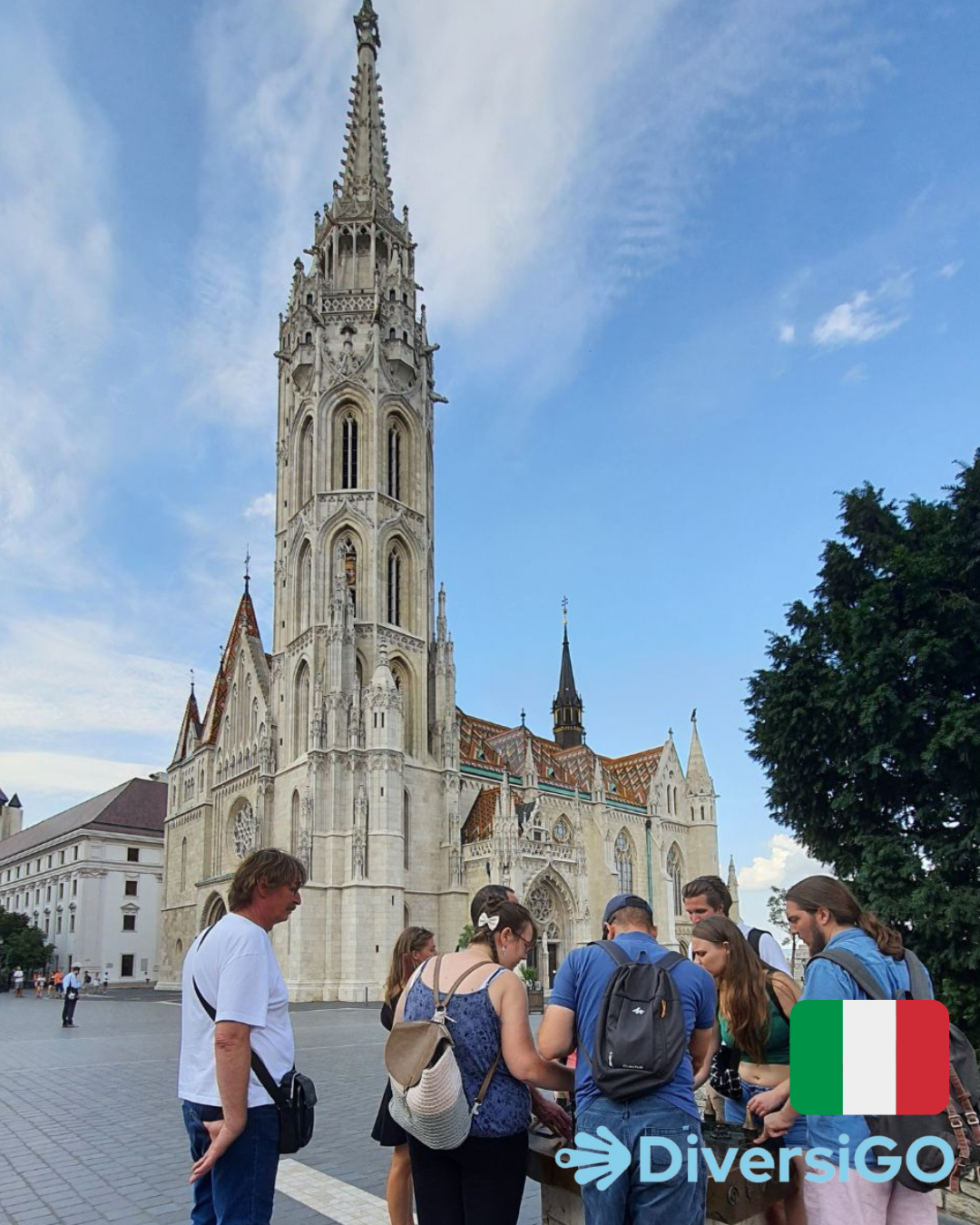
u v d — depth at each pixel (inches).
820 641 1114.7
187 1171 591.2
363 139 4010.8
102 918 4564.5
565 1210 335.6
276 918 330.6
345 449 3489.2
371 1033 1581.0
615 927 329.1
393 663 3275.1
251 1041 305.6
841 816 1085.8
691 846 4173.2
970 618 956.0
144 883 4741.6
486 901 336.8
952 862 921.5
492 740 3823.8
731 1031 360.2
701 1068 306.0
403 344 3614.7
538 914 3075.8
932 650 947.3
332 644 3034.0
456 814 3147.1
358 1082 970.1
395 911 2783.0
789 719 1085.8
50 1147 662.5
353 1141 676.1
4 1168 600.7
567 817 3494.1
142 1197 528.7
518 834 3024.1
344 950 2728.8
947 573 993.5
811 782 1095.6
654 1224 269.0
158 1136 698.8
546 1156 336.8
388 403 3540.8
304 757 2960.1
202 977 313.1
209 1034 314.7
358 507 3358.8
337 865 2812.5
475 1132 295.4
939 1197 512.1
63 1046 1364.4
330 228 3826.3
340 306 3631.9
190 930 3590.1
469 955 323.3
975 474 991.6
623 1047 275.3
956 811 976.9
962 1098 308.7
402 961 453.7
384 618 3284.9
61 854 4926.2
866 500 1141.1
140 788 5049.2
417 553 3464.6
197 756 3713.1
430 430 3735.2
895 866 968.3
